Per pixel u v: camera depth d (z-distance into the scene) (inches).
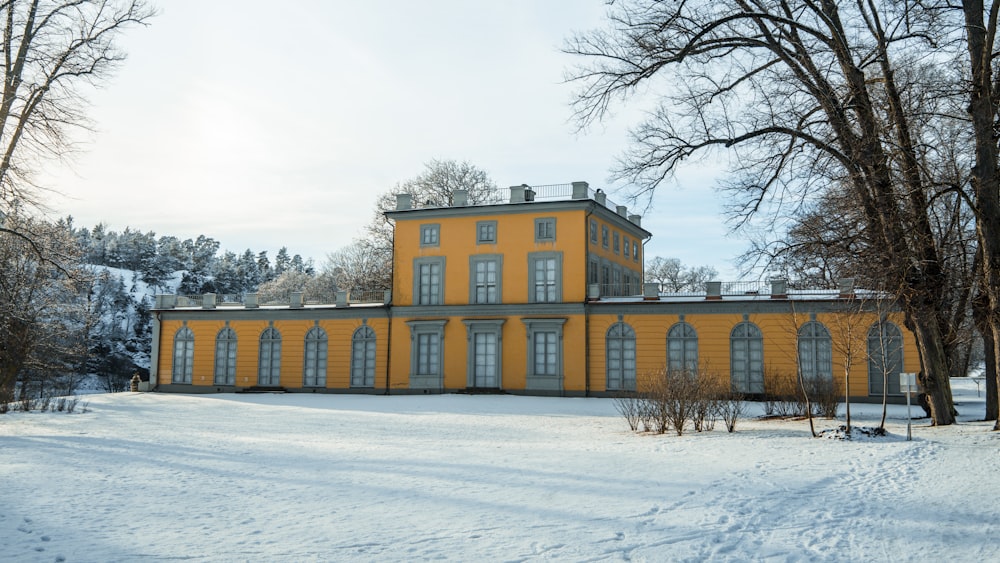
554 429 970.7
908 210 816.9
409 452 673.0
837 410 1232.2
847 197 881.5
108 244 5753.0
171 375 2028.8
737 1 866.1
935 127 861.2
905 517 395.5
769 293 1566.2
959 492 467.5
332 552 303.7
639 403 970.7
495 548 314.5
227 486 472.1
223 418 1154.7
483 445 749.9
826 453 652.1
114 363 3474.4
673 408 867.4
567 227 1734.7
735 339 1555.1
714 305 1579.7
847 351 803.4
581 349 1669.5
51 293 1489.9
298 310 1937.7
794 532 358.6
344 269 3250.5
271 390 1932.8
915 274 833.5
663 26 860.0
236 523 359.3
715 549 322.7
